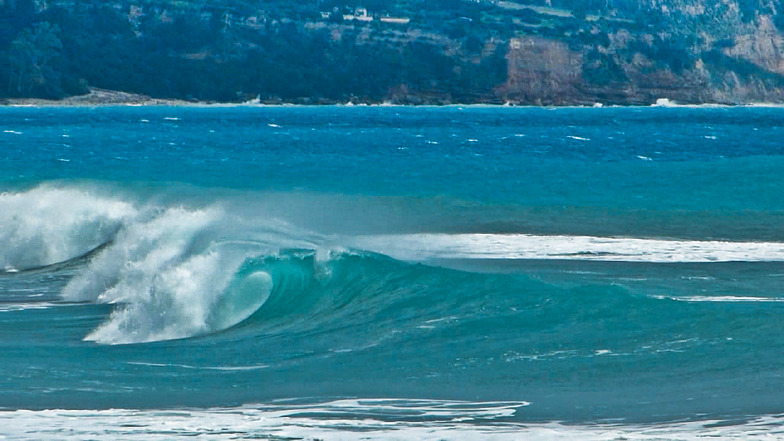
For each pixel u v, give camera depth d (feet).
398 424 106.93
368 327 158.20
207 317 168.35
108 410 112.88
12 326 167.32
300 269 179.32
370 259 179.83
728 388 118.52
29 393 121.39
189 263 177.17
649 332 143.54
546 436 101.45
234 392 122.52
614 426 105.29
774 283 204.13
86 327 166.40
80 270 233.55
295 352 145.48
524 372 129.08
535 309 156.66
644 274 218.38
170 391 123.03
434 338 149.07
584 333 145.07
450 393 120.67
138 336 161.38
